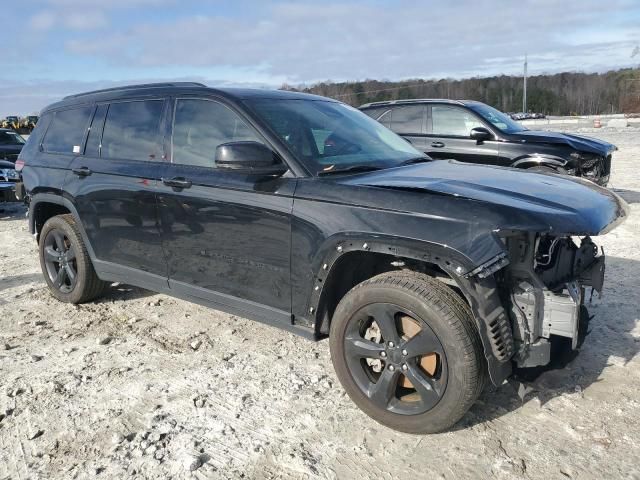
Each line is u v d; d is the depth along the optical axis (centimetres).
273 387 359
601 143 895
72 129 501
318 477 273
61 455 294
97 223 464
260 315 364
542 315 281
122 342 434
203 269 390
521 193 299
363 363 321
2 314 502
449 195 287
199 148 391
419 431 298
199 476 276
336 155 362
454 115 910
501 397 338
